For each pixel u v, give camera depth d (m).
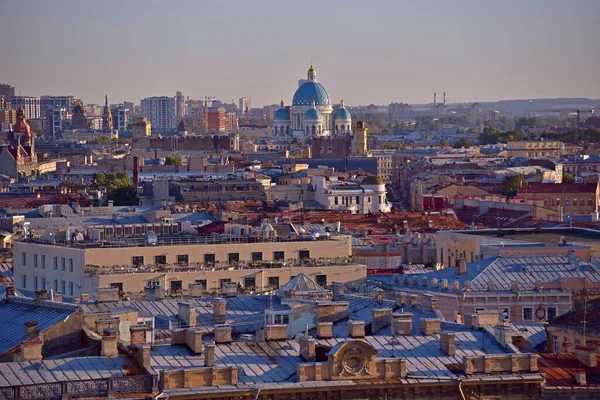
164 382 199.50
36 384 193.25
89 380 195.62
